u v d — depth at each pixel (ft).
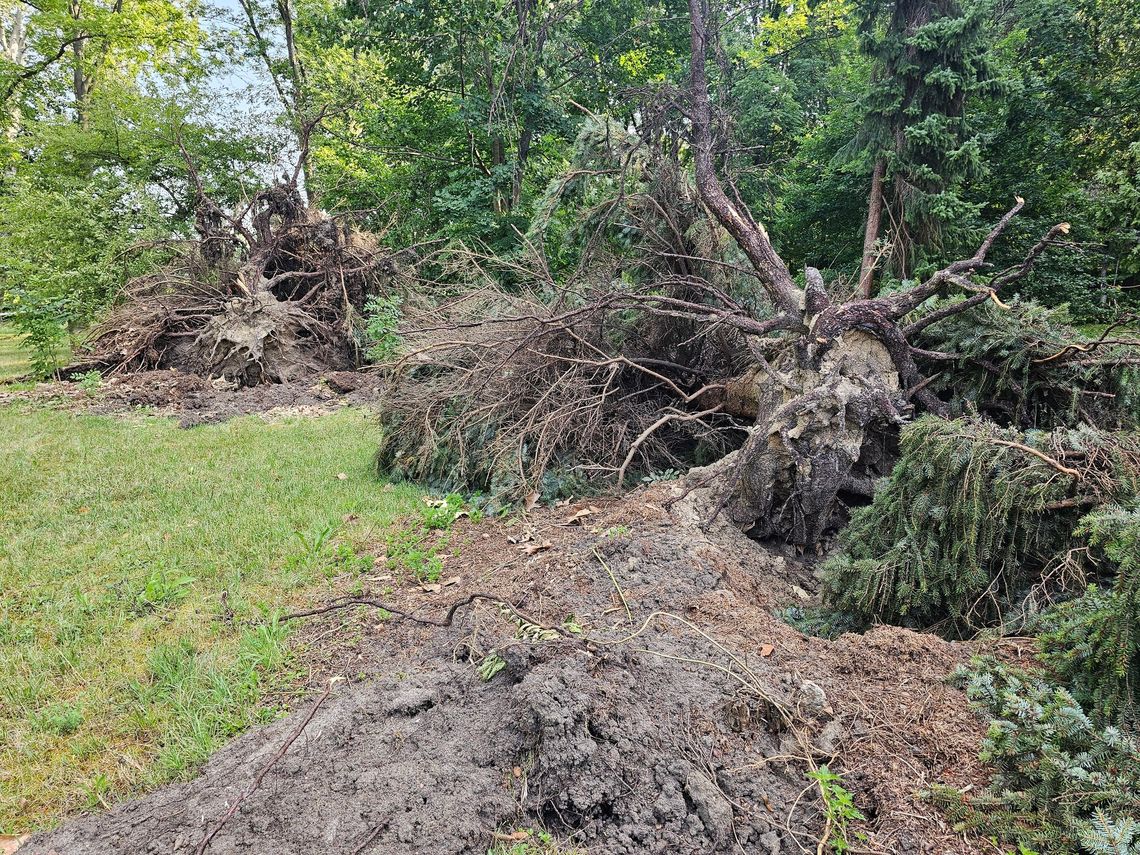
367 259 42.42
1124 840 5.83
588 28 54.90
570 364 19.22
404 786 7.37
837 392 13.30
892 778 7.41
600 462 18.56
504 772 7.73
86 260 43.50
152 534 16.31
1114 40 41.34
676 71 54.39
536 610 11.57
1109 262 34.53
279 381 37.42
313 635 11.68
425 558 14.76
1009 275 14.05
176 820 7.30
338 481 20.90
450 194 45.85
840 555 11.84
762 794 7.35
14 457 23.34
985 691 7.99
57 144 56.95
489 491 19.15
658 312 17.21
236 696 9.93
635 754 7.55
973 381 14.87
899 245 32.45
